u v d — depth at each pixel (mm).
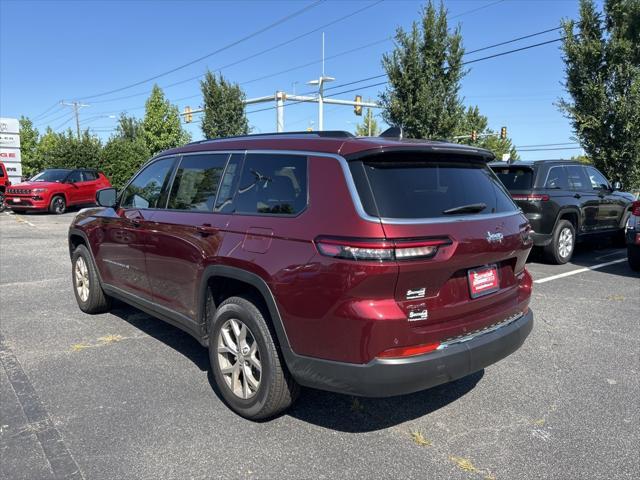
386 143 3094
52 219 17594
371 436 3258
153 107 35250
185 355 4629
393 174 3047
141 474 2838
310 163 3197
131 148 31891
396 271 2729
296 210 3139
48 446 3111
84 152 29734
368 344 2760
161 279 4324
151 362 4453
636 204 8336
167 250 4152
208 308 3822
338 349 2848
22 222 16547
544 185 8891
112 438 3209
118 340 5016
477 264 3146
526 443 3178
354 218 2814
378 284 2730
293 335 3037
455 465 2941
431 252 2840
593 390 3938
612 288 7277
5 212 20609
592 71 13609
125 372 4234
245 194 3572
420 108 15406
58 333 5215
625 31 12961
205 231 3703
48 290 7062
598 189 10203
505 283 3516
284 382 3244
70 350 4730
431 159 3301
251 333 3344
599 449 3111
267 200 3379
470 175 3518
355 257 2738
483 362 3143
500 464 2953
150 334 5207
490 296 3295
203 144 4316
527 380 4121
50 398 3750
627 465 2945
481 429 3350
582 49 13422
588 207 9586
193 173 4199
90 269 5660
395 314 2764
